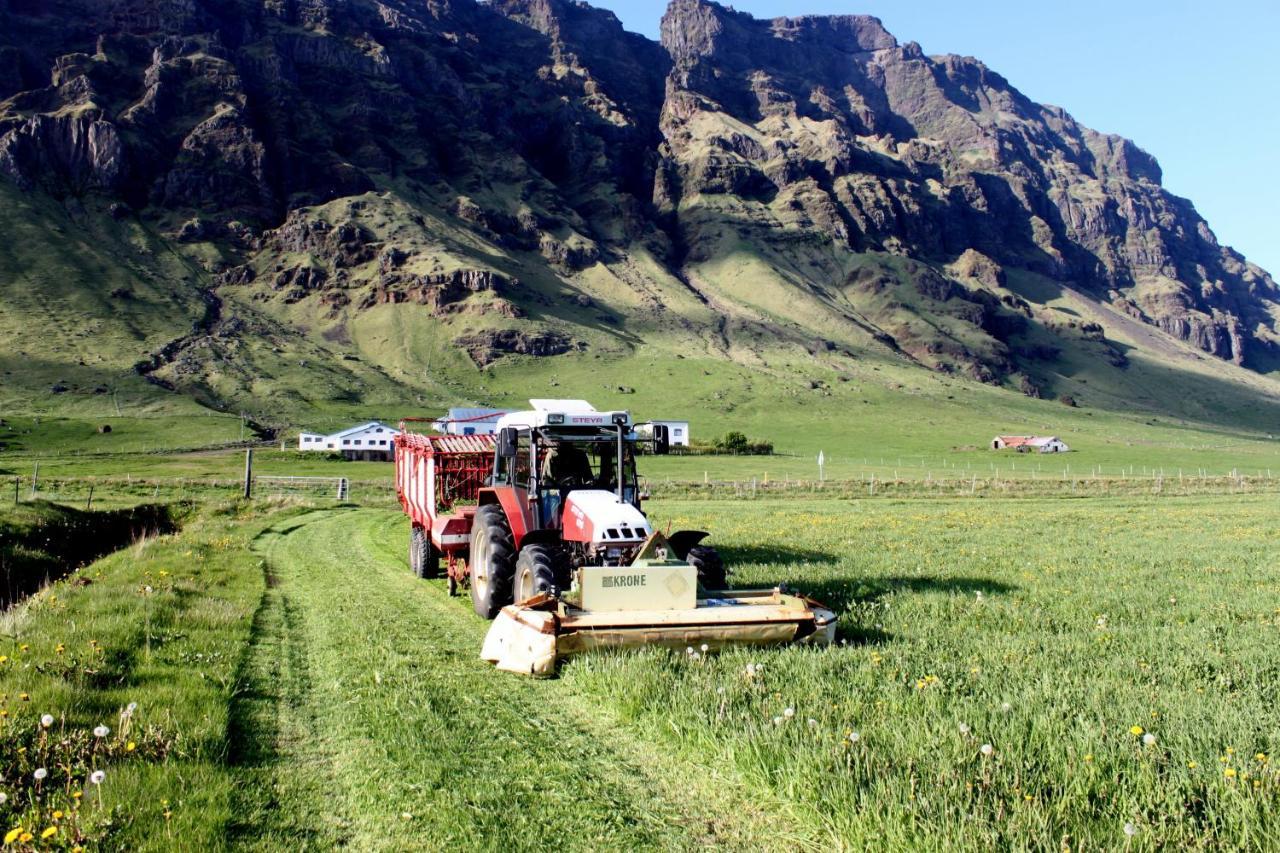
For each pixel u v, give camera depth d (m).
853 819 4.94
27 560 18.48
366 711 7.47
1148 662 8.70
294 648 9.96
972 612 11.48
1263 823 4.79
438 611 12.52
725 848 4.99
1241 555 19.45
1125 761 5.61
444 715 7.38
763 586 13.54
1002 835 4.63
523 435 12.20
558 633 8.55
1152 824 4.82
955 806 4.92
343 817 5.48
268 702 7.78
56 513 23.86
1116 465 115.38
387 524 28.47
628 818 5.38
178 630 10.27
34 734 6.22
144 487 53.34
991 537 23.75
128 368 162.38
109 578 14.05
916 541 22.12
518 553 11.70
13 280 189.12
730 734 6.23
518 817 5.41
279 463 92.12
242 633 10.41
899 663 8.24
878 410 184.00
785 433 157.12
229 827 5.28
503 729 7.01
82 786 5.55
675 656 8.51
